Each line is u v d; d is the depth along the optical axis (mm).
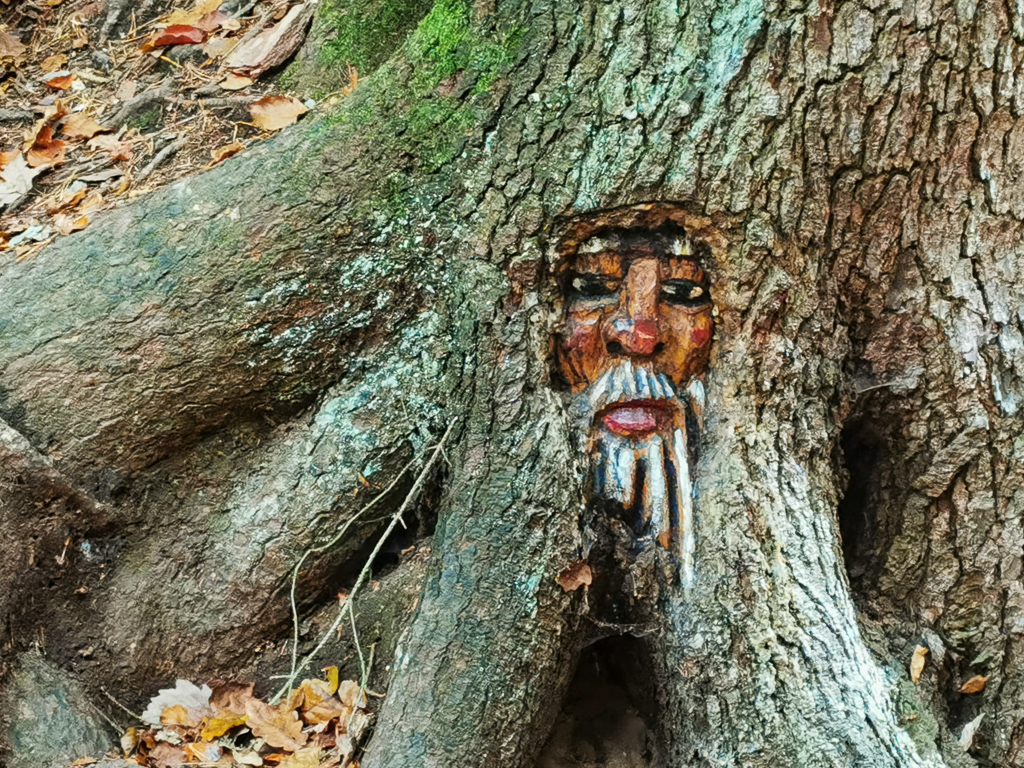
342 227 1318
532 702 1271
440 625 1267
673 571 1288
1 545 1314
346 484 1347
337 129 1329
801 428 1318
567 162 1255
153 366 1342
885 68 1244
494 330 1282
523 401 1279
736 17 1228
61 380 1342
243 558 1355
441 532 1297
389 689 1275
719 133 1238
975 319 1355
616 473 1285
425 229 1311
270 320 1334
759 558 1269
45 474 1321
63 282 1357
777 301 1284
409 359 1345
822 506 1312
